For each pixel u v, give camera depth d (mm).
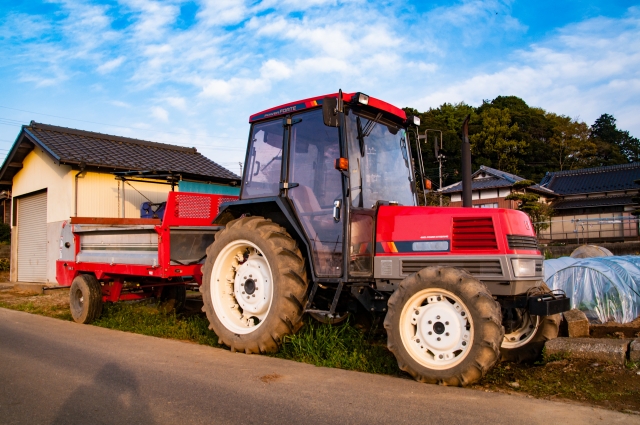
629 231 26453
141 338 5938
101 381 4051
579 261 7004
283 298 4781
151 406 3432
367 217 4812
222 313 5367
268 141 5555
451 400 3510
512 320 4754
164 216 6172
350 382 3977
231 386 3869
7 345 5562
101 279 7340
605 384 3814
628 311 6016
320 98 4965
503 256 4137
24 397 3686
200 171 13547
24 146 13383
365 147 5000
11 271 14766
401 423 3070
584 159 45844
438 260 4379
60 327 6824
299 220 5051
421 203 5660
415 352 4098
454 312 3986
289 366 4504
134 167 12195
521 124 46000
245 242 5195
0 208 22391
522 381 3988
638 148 55094
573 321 5207
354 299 5105
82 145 12812
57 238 12344
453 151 37594
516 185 22797
